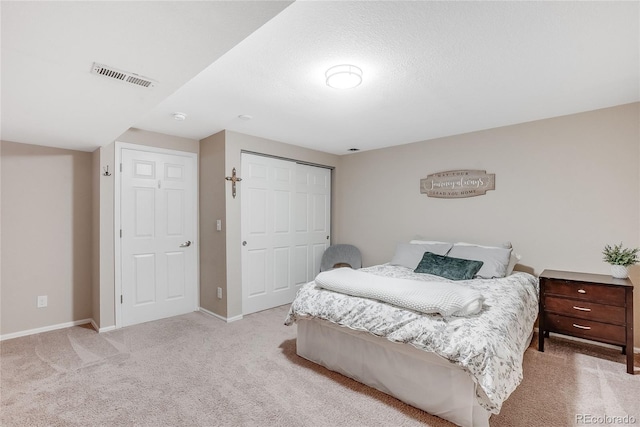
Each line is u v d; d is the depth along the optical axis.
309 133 3.54
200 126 3.26
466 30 1.58
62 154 3.18
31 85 1.71
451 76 2.10
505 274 2.86
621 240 2.64
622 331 2.28
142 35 1.25
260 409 1.84
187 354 2.57
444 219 3.67
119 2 1.04
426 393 1.80
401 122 3.12
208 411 1.82
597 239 2.75
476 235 3.43
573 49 1.76
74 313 3.25
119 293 3.20
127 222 3.26
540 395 1.97
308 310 2.32
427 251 3.38
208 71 2.02
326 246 4.70
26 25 1.16
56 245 3.14
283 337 2.95
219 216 3.46
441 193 3.69
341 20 1.49
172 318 3.49
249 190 3.65
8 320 2.89
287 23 1.51
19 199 2.95
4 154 2.87
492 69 2.00
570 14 1.45
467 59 1.87
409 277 2.85
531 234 3.08
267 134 3.58
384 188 4.24
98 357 2.50
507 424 1.70
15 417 1.75
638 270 2.60
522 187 3.13
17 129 2.53
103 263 3.09
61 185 3.17
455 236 3.59
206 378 2.19
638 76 2.11
